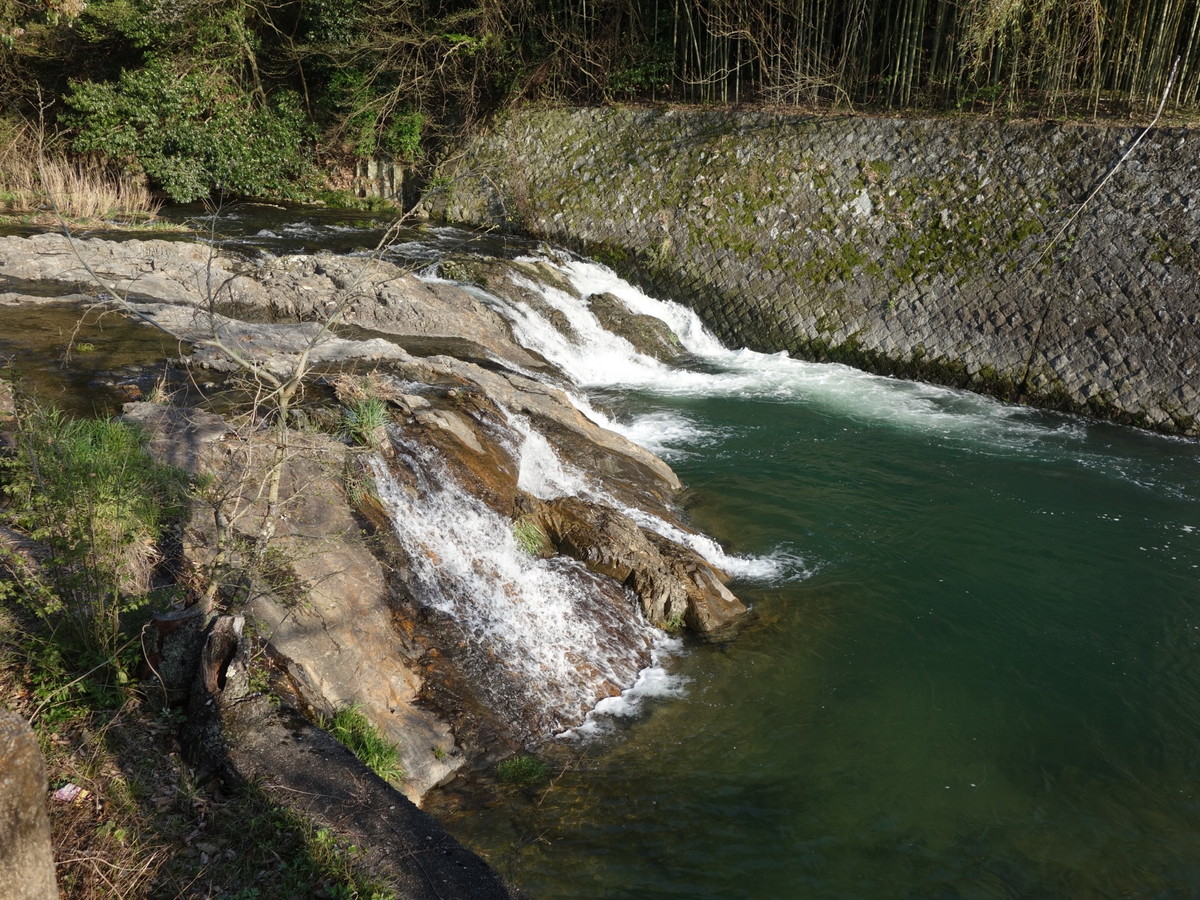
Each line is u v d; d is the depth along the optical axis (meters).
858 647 8.54
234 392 9.83
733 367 16.55
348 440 8.75
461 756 6.57
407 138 23.05
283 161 23.05
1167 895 5.91
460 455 9.22
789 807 6.46
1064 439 13.81
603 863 5.79
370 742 6.03
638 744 7.05
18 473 6.55
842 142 18.02
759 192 18.20
